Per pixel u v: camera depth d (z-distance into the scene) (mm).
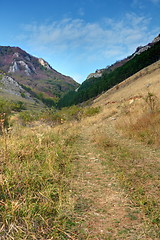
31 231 1814
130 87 40938
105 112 18953
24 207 2061
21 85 199750
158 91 17812
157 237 1865
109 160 4484
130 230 1989
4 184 2379
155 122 7805
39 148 4590
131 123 8719
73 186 3070
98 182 3248
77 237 1898
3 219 1866
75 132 8867
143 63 70438
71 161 4523
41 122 13219
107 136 7555
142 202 2498
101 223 2129
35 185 2732
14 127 6570
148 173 3529
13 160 3436
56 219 2119
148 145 5832
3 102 19375
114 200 2627
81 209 2412
